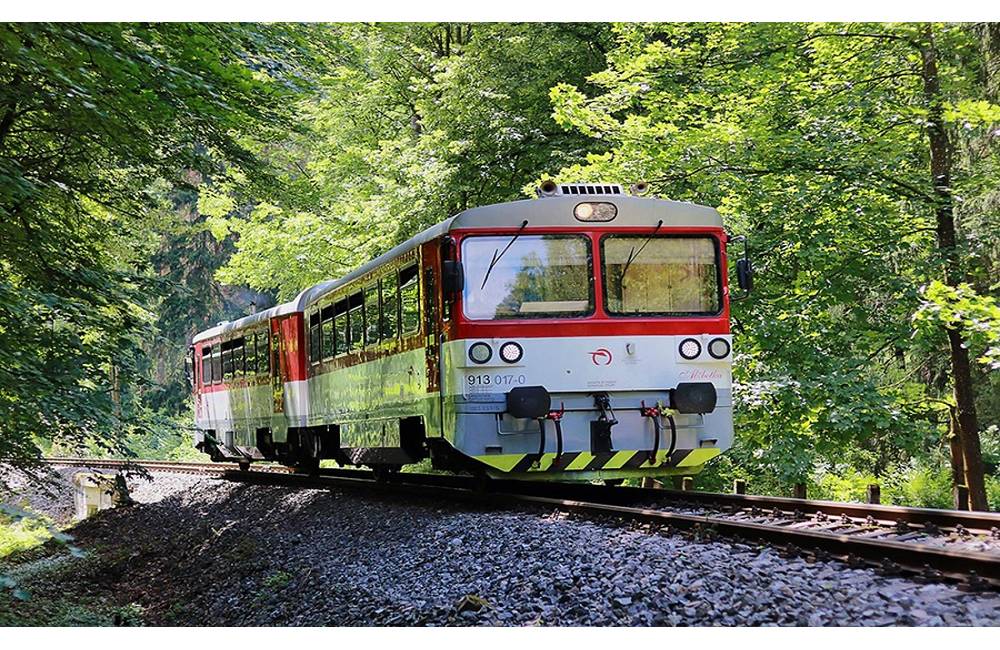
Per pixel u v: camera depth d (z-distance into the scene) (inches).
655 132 620.1
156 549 603.5
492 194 869.2
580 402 437.1
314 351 660.7
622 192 463.2
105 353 478.6
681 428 442.6
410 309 487.5
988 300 482.6
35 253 484.1
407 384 489.4
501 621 268.7
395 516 476.1
